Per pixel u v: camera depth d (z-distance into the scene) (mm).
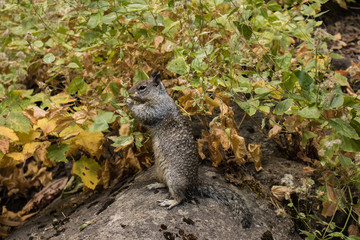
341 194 4719
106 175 5633
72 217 5043
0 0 5984
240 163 5230
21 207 6777
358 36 7555
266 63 4957
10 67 6488
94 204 5152
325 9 7824
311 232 4930
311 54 5523
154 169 5379
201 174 5137
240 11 4992
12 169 6555
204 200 4523
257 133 5836
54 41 5879
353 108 4160
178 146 4488
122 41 5395
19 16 5859
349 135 4113
